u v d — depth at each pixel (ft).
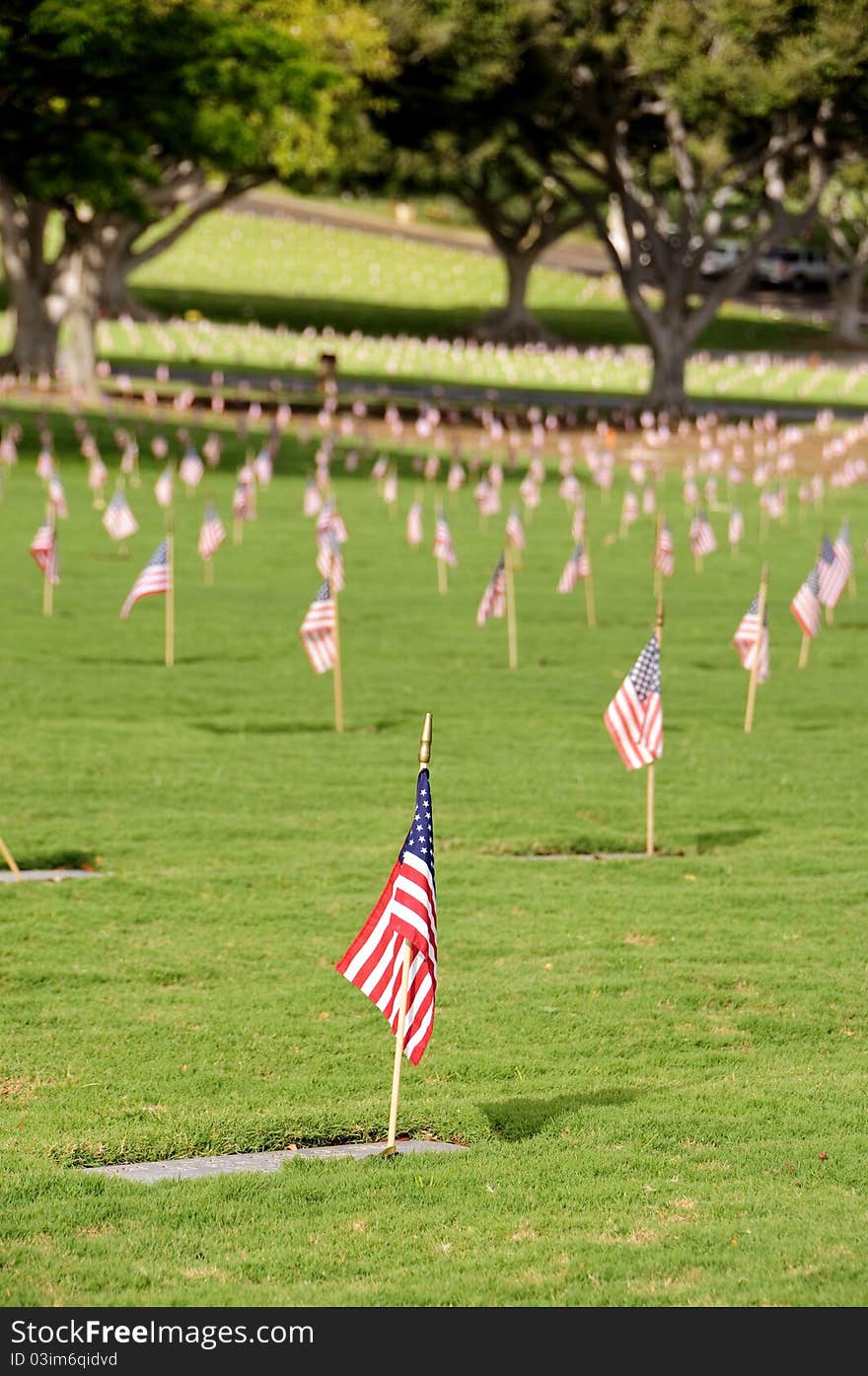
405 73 219.41
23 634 98.37
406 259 400.47
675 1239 31.60
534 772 73.26
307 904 54.29
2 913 51.90
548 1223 32.37
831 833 65.72
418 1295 29.17
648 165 261.44
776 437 230.48
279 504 160.86
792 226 243.60
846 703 91.09
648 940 52.16
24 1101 38.50
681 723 85.15
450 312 358.43
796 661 103.24
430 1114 38.09
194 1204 32.91
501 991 47.11
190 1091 39.42
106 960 48.39
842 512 177.58
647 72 212.84
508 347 329.52
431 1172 34.78
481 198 330.54
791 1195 33.78
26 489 157.79
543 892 56.70
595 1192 33.88
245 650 98.12
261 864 58.39
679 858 61.52
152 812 64.54
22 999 45.11
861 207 373.20
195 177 251.60
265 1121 37.45
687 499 172.55
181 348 281.95
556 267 416.67
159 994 46.03
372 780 70.69
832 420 249.96
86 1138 36.35
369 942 35.83
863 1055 43.06
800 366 317.83
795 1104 39.04
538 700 88.58
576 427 232.53
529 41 207.82
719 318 364.99
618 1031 44.32
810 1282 29.81
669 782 72.59
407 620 109.91
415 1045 35.47
